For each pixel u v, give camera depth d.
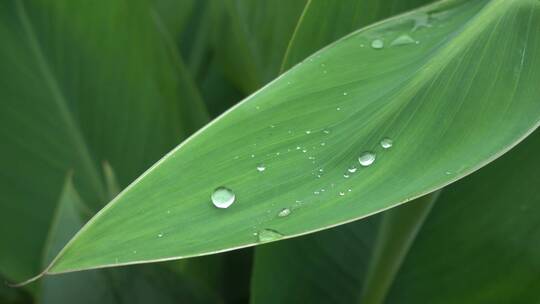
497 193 0.43
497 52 0.33
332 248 0.46
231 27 0.61
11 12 0.54
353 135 0.32
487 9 0.34
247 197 0.31
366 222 0.46
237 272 0.60
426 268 0.45
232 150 0.31
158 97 0.55
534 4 0.34
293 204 0.31
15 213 0.58
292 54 0.39
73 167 0.57
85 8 0.53
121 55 0.54
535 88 0.32
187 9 0.68
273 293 0.45
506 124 0.32
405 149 0.32
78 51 0.54
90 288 0.44
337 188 0.31
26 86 0.56
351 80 0.33
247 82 0.64
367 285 0.46
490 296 0.44
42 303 0.44
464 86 0.33
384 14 0.40
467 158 0.31
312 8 0.38
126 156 0.57
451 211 0.44
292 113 0.32
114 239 0.29
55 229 0.45
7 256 0.58
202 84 0.72
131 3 0.52
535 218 0.42
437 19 0.35
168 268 0.45
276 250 0.44
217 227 0.30
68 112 0.56
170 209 0.30
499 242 0.43
